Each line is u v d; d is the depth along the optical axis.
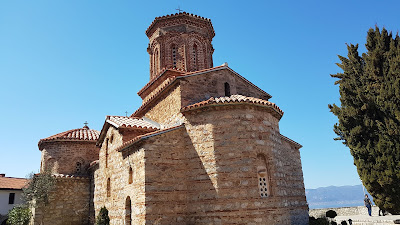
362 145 14.28
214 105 14.52
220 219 13.20
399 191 12.85
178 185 14.33
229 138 14.15
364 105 14.06
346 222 17.47
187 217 14.05
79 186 23.70
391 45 13.50
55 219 21.98
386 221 17.39
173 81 16.53
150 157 14.06
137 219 13.88
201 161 14.34
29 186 22.77
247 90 18.83
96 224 17.50
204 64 22.31
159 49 22.20
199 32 22.48
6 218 29.28
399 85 12.83
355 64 15.19
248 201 13.25
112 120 18.44
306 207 20.27
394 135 12.91
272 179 14.12
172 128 14.90
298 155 21.53
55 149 24.67
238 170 13.67
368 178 13.76
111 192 18.06
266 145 14.55
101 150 21.16
